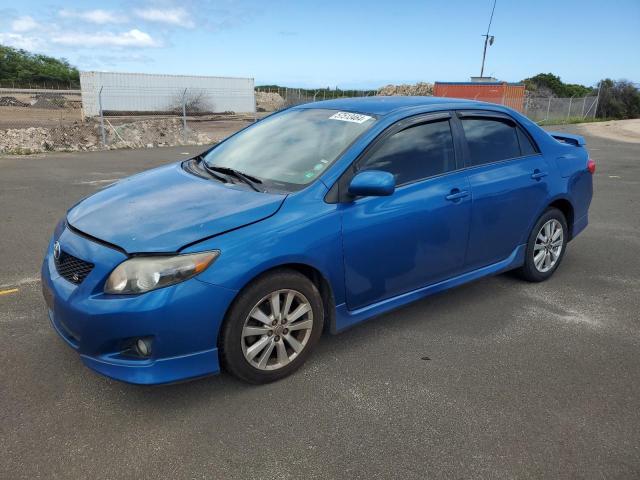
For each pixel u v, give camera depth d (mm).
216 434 2744
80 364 3357
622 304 4539
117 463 2523
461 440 2744
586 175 5129
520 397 3141
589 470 2555
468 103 4320
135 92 29734
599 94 41500
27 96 47281
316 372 3348
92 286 2768
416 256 3738
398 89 43781
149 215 3053
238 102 33469
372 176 3186
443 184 3855
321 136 3740
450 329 3998
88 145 16719
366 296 3555
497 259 4461
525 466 2570
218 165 3916
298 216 3129
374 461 2576
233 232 2912
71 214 3391
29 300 4281
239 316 2945
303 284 3176
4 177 10195
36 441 2654
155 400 3014
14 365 3322
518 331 3998
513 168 4391
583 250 6082
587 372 3441
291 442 2695
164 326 2709
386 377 3314
